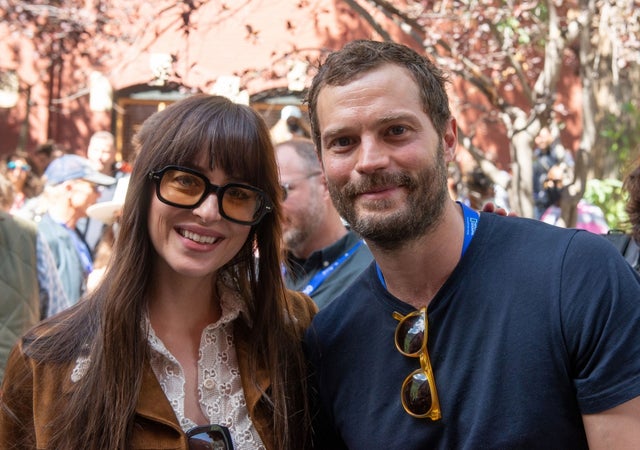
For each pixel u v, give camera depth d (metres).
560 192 6.12
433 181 1.86
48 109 8.98
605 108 7.66
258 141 2.02
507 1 4.82
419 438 1.83
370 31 6.60
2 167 5.30
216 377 2.02
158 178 1.94
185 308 2.06
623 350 1.65
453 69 4.57
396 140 1.84
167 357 1.95
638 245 2.63
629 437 1.63
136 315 1.92
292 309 2.27
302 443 2.09
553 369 1.72
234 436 1.95
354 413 1.97
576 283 1.74
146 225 1.99
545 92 4.76
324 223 3.31
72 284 4.10
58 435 1.82
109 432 1.82
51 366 1.89
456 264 1.90
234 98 4.55
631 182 2.68
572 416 1.72
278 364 2.08
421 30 4.61
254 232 2.14
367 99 1.84
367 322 2.02
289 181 3.23
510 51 4.89
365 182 1.84
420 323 1.88
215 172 1.97
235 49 6.11
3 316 3.05
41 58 8.05
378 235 1.84
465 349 1.82
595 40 6.62
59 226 4.20
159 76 4.47
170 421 1.86
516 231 1.90
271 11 6.21
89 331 1.92
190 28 4.68
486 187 5.62
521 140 4.72
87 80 8.37
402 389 1.87
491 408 1.74
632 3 5.39
